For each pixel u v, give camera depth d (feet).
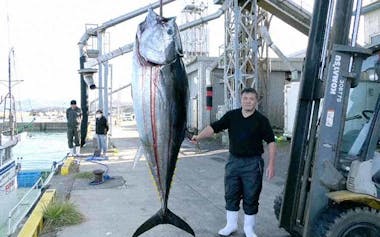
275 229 19.01
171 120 10.60
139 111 10.53
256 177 16.94
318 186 14.39
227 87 56.80
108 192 26.81
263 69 66.85
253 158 16.96
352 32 14.28
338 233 13.75
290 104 56.18
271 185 28.99
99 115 46.83
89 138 65.21
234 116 17.15
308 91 15.42
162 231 18.67
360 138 15.44
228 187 17.57
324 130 14.24
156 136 10.67
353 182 14.08
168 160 11.01
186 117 10.89
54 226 19.26
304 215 15.64
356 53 13.96
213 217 21.12
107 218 20.72
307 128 15.74
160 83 10.24
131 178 31.89
